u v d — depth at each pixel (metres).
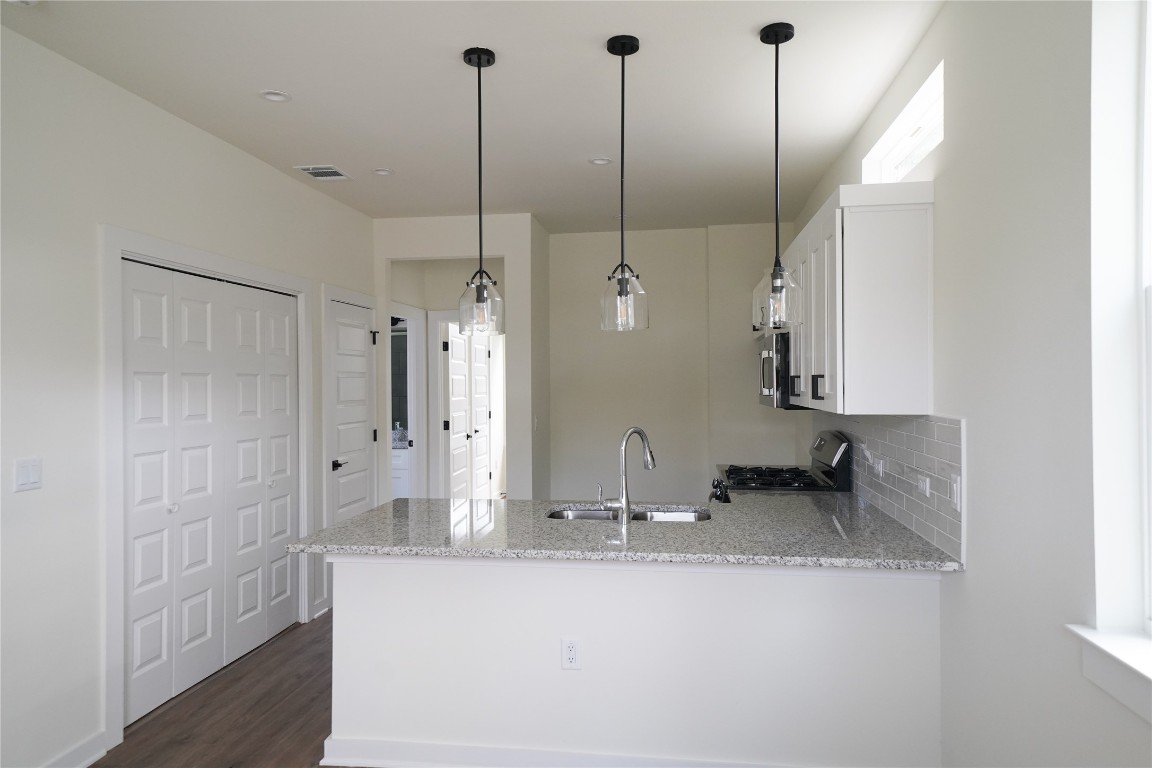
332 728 2.68
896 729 2.42
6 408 2.40
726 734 2.48
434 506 3.26
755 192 4.58
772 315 2.41
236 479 3.66
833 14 2.38
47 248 2.57
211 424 3.48
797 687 2.45
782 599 2.46
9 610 2.40
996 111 1.98
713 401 5.52
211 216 3.45
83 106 2.73
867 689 2.43
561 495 5.85
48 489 2.55
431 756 2.62
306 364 4.27
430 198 4.66
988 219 2.03
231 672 3.53
